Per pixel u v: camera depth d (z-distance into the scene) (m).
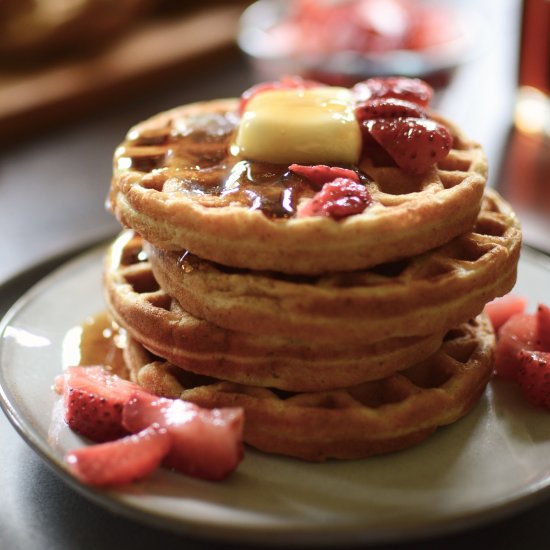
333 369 0.54
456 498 0.52
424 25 0.94
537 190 0.78
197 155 0.57
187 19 1.13
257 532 0.50
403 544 0.53
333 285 0.53
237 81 1.00
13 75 0.95
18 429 0.54
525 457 0.54
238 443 0.53
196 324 0.54
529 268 0.64
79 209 0.77
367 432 0.54
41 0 0.95
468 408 0.56
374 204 0.54
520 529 0.53
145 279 0.58
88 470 0.52
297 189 0.54
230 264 0.53
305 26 0.94
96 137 0.88
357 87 0.60
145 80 0.98
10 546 0.53
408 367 0.55
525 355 0.56
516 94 0.86
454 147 0.59
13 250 0.73
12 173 0.82
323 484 0.53
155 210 0.54
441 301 0.53
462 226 0.54
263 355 0.54
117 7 0.98
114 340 0.60
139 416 0.53
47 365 0.58
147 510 0.51
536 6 0.81
